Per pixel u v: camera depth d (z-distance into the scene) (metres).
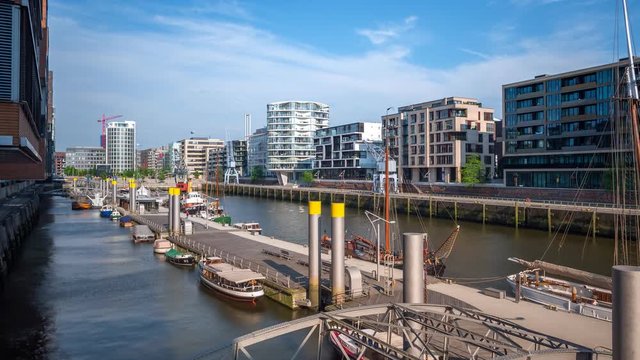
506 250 72.12
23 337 37.38
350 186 179.88
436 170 153.38
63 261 65.31
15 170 75.81
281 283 43.94
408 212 123.06
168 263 63.25
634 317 13.02
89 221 111.94
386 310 23.02
